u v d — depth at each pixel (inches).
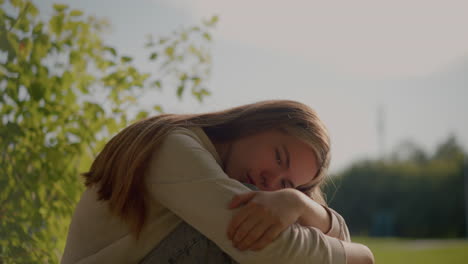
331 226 65.4
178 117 69.4
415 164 1322.6
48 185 93.0
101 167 67.0
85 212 66.6
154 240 62.4
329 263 59.4
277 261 57.1
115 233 63.9
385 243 948.6
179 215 60.6
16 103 89.9
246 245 56.7
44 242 92.7
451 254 603.8
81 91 101.5
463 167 1229.1
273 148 68.3
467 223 1202.6
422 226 1226.0
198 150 62.2
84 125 98.0
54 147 92.9
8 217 87.7
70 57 97.6
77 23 100.6
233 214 57.6
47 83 92.7
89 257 63.3
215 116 70.8
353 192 1262.3
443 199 1224.2
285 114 69.3
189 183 59.6
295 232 58.6
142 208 62.3
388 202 1252.5
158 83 107.1
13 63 88.2
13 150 90.4
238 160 69.1
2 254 85.3
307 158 69.4
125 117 104.8
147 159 63.0
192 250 60.2
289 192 60.5
